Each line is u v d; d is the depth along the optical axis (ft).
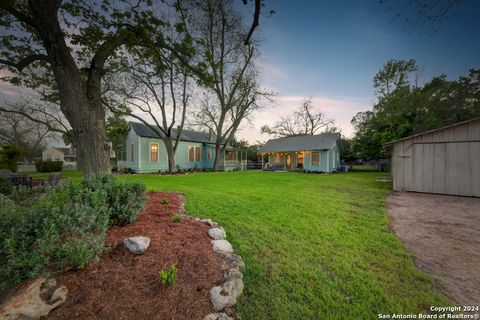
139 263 6.84
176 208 14.88
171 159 56.24
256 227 12.33
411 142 26.37
